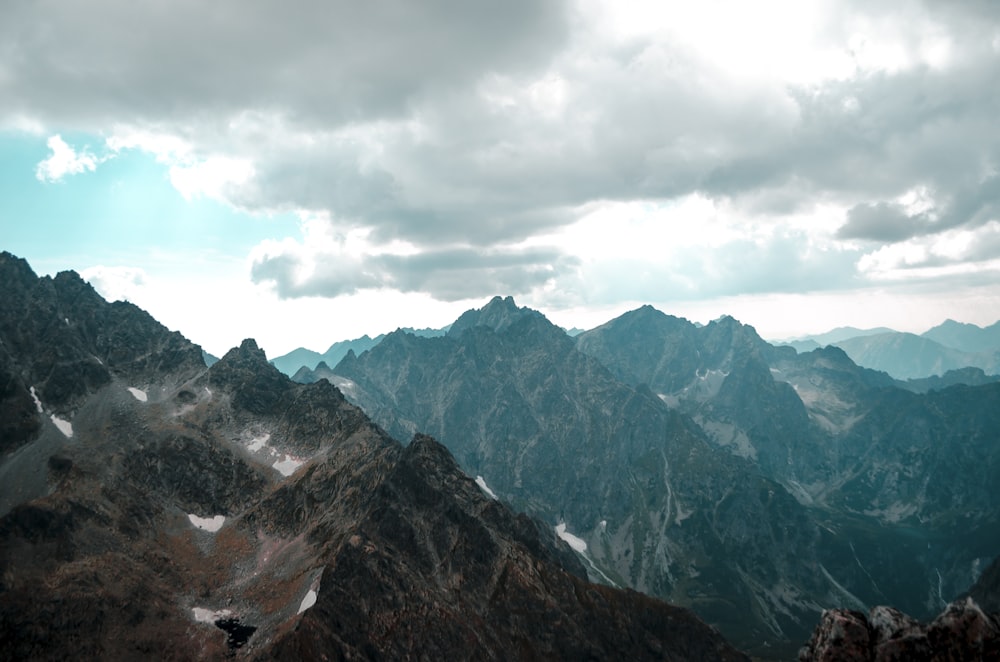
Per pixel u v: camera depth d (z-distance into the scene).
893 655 39.19
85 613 173.00
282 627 172.88
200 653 172.00
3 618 164.62
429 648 171.88
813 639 43.56
